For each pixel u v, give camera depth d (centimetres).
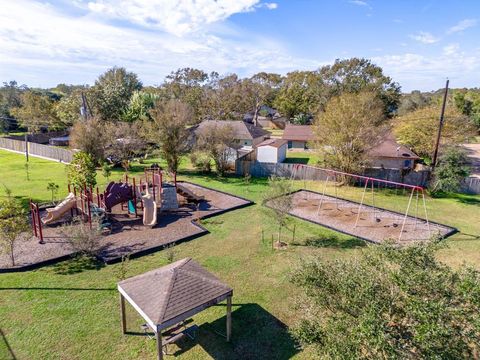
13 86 7900
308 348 761
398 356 457
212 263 1188
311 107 6419
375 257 616
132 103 4125
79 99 4300
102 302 934
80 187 1603
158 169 2069
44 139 4769
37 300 935
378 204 1991
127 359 728
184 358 738
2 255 1195
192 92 6475
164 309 657
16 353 735
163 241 1350
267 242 1382
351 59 5806
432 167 2216
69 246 1282
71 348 754
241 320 870
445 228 1588
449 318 482
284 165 2656
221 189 2250
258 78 8350
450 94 5903
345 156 2386
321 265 616
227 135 2677
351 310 538
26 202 1852
